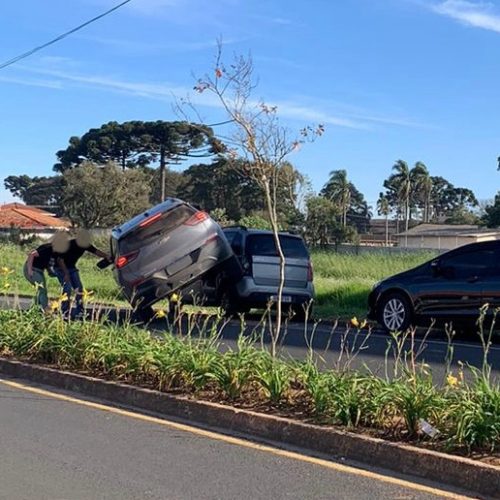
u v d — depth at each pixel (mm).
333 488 5477
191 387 7797
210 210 69875
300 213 59312
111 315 14445
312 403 6973
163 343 8648
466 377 9227
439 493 5379
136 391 7906
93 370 8906
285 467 5953
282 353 10695
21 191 113125
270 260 15188
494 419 5840
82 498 5273
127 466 5965
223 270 14516
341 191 91375
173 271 13477
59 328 9750
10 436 6789
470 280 12820
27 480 5633
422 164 99312
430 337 13633
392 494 5359
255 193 67312
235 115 19938
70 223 61094
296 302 15367
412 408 6211
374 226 114062
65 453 6293
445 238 68812
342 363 10117
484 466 5426
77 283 13797
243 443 6590
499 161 60719
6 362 9586
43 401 8141
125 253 13398
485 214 76812
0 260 28734
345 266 25031
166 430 7000
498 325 12516
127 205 60688
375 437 6188
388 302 13883
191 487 5500
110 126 70875
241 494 5355
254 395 7465
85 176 60594
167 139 67812
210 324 14336
